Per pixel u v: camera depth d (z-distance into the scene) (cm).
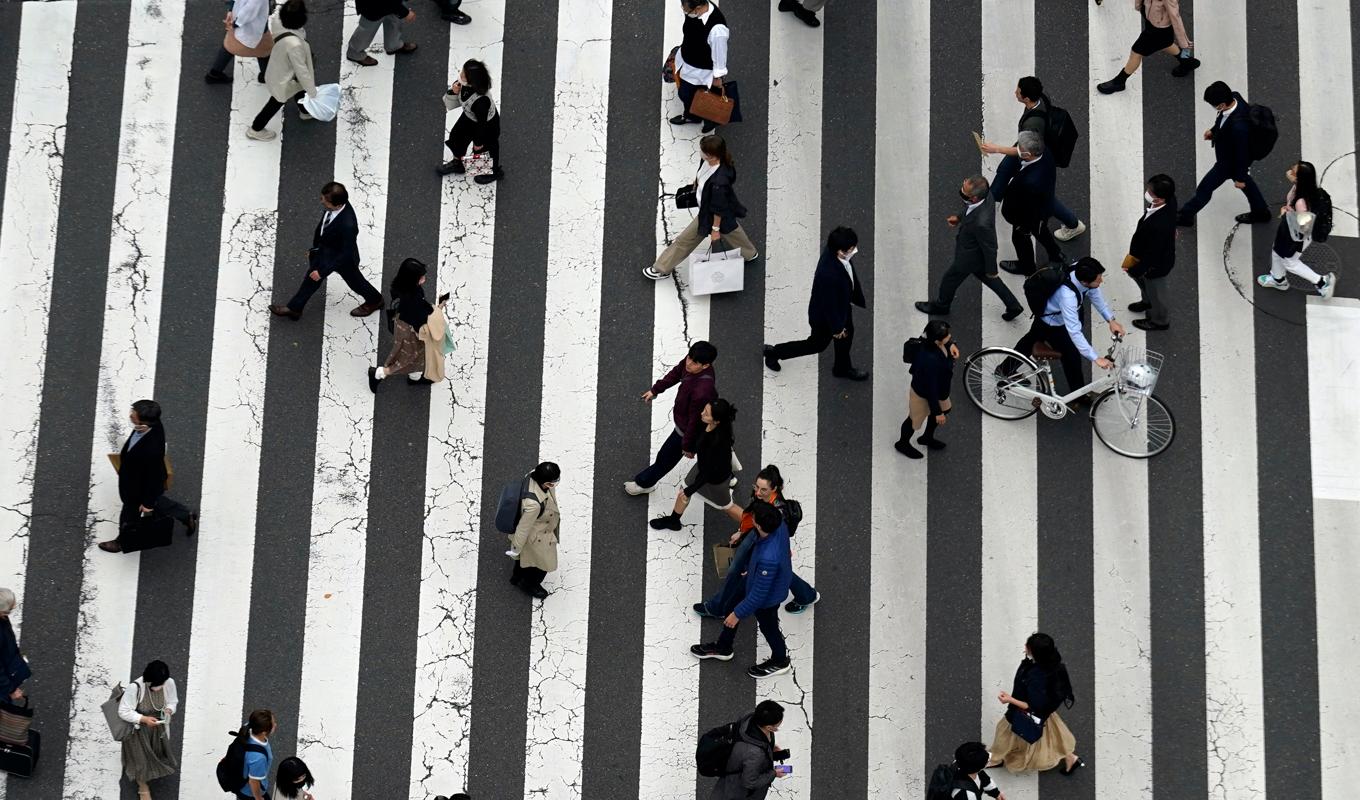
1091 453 2425
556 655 2320
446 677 2305
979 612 2361
